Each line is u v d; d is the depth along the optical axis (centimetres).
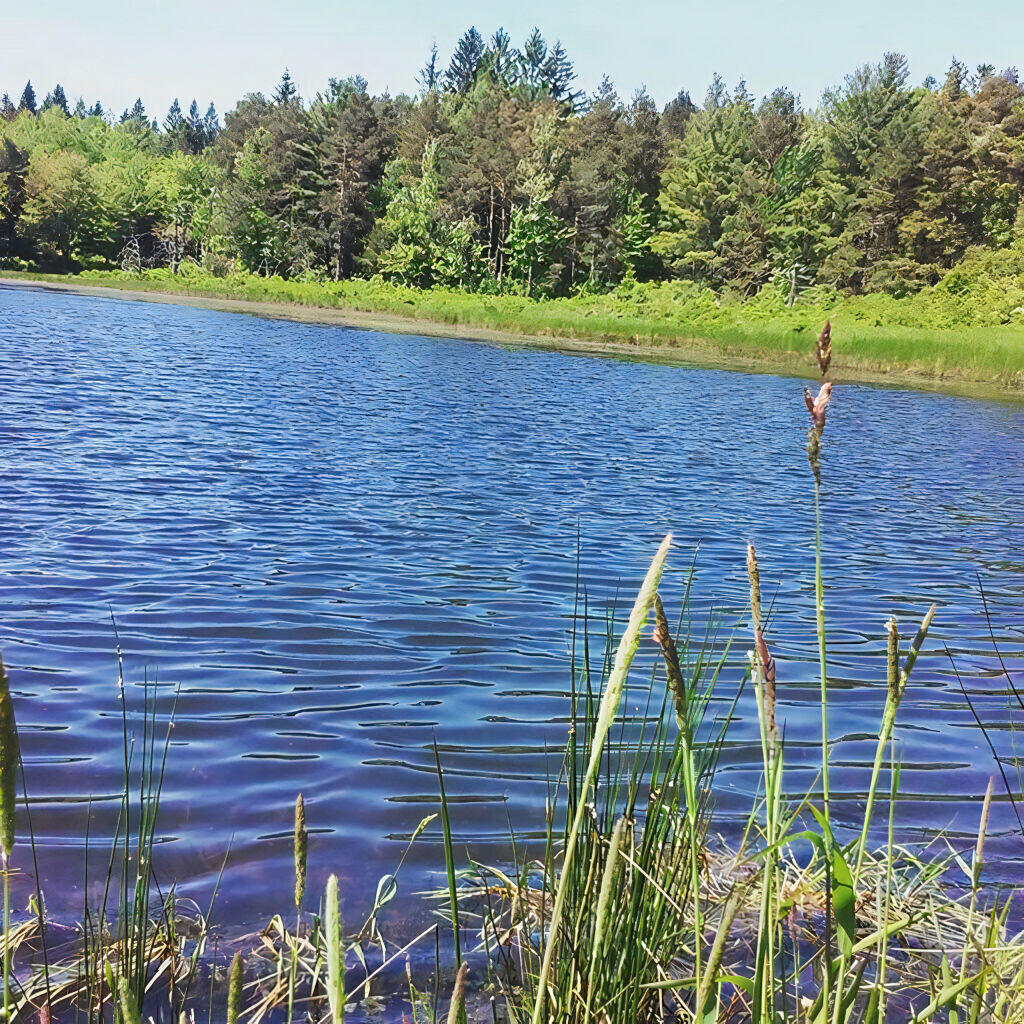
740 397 2314
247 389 1772
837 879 152
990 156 5647
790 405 2212
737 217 6150
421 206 6700
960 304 4891
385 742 425
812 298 5519
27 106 15550
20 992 239
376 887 305
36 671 482
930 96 6397
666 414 1891
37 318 3086
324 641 559
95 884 299
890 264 5619
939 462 1497
